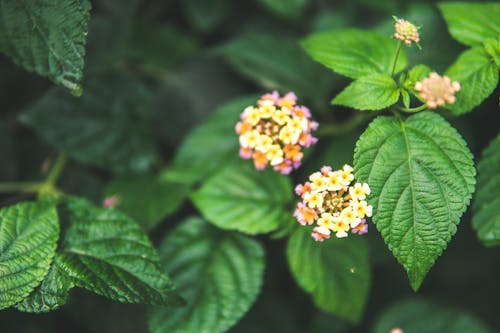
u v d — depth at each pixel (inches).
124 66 23.7
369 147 17.7
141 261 18.4
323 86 22.2
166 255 20.3
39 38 18.0
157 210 21.1
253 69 22.2
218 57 24.1
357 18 23.8
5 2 18.0
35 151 22.7
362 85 18.3
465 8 19.8
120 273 18.2
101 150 21.9
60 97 21.6
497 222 19.2
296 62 22.4
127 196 21.3
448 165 17.7
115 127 22.1
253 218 19.8
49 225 18.3
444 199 17.6
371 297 23.6
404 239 17.6
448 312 22.4
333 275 19.7
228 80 24.0
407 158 17.7
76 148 21.7
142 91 22.5
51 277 18.1
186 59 24.1
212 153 21.6
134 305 21.4
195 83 23.8
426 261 17.6
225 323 19.6
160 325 19.4
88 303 21.1
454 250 23.8
